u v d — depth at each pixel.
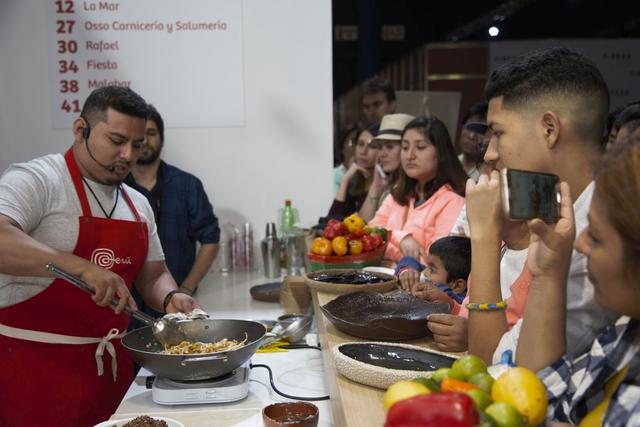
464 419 0.73
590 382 1.00
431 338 1.72
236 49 4.20
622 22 12.68
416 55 10.38
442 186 3.10
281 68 4.23
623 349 0.98
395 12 12.56
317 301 2.17
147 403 1.93
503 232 1.41
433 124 3.09
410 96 5.15
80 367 2.30
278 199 4.32
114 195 2.40
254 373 2.17
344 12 12.02
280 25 4.20
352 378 1.42
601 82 1.26
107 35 4.12
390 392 0.92
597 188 0.85
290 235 3.98
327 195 4.33
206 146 4.25
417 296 1.97
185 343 2.07
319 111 4.27
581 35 13.02
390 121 3.75
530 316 1.08
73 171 2.29
